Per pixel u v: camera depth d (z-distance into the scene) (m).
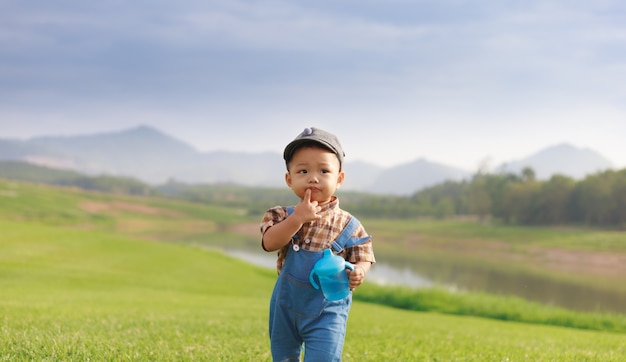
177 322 7.79
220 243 83.06
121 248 36.69
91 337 5.33
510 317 20.38
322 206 3.02
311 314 2.86
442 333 8.76
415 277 45.22
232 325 7.68
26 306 9.16
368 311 15.98
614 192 100.00
